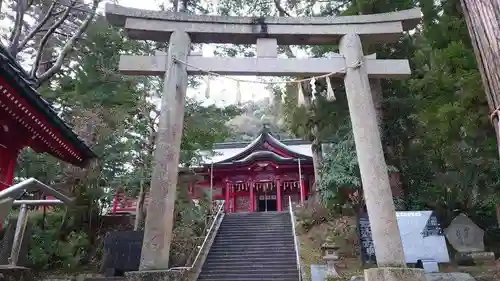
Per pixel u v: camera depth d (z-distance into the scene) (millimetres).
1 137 6867
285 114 16969
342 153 14367
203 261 13812
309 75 7469
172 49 6871
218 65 7023
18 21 10469
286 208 28328
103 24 14117
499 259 11148
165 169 6035
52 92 14977
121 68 6715
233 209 28188
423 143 13859
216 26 7211
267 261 13781
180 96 6602
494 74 3926
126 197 17453
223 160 27453
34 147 7406
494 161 11445
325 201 15469
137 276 5340
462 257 12188
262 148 27875
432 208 14070
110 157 13477
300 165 26688
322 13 16219
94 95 13859
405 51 14023
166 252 5680
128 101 14180
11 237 6996
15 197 3498
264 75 7320
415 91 13742
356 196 13984
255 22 7352
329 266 10883
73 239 13641
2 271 5477
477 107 8211
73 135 6875
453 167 13328
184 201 15031
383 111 13953
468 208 14430
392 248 6156
